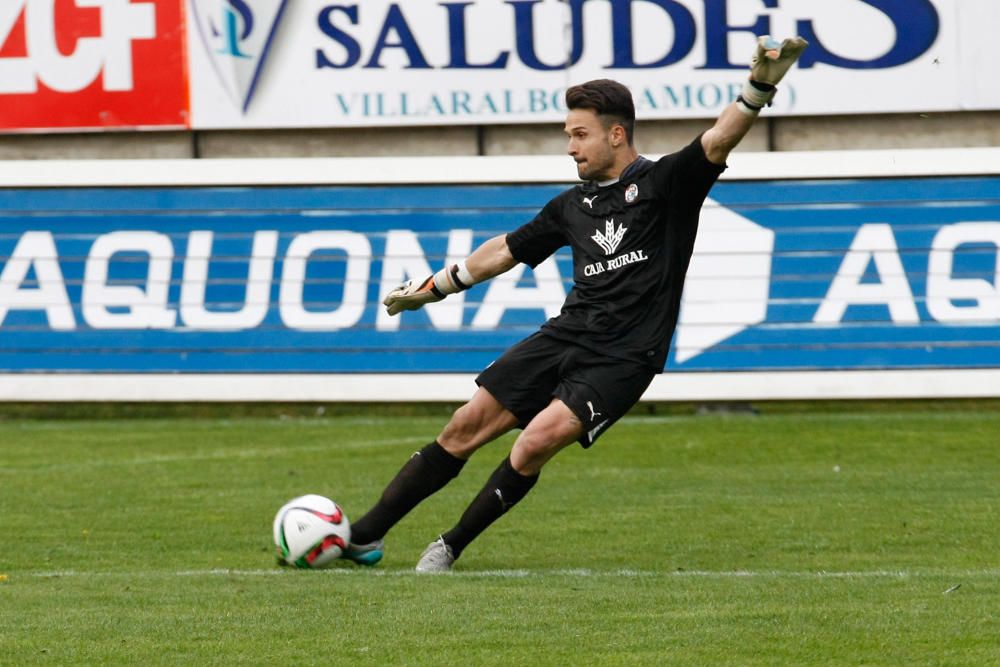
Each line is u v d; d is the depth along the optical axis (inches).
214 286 1646.2
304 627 671.8
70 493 1181.1
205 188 1652.3
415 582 788.6
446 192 1637.6
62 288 1657.2
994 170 1588.3
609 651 620.4
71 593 765.9
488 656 613.6
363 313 1635.1
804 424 1553.9
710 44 1589.6
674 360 1603.1
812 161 1601.9
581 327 807.7
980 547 924.0
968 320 1581.0
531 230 847.7
